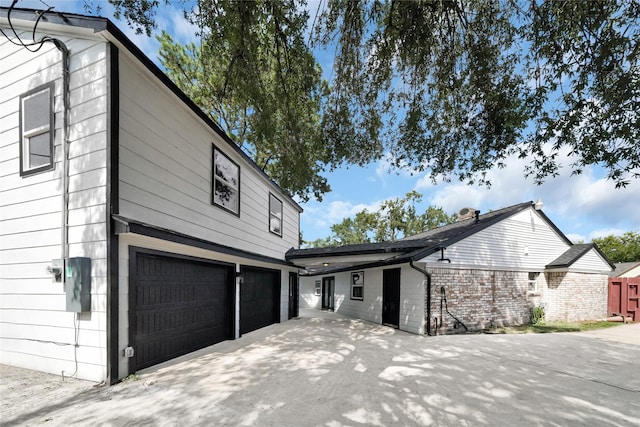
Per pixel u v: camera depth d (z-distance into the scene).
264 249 9.84
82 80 4.36
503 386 4.22
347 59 5.09
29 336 4.52
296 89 5.79
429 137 5.78
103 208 4.08
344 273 15.27
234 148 7.63
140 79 4.73
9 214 4.80
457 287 9.26
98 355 3.99
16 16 4.52
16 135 4.86
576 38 3.74
